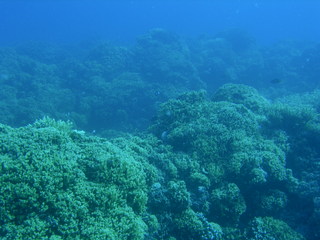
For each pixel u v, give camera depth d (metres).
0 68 26.28
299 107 12.23
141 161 7.95
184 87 25.17
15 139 5.80
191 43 40.00
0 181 4.85
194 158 9.22
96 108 22.34
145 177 7.32
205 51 34.31
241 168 9.06
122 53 29.72
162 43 31.64
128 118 22.17
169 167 8.56
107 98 22.73
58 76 27.69
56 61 35.25
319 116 11.70
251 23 110.38
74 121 20.70
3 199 4.71
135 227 5.50
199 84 26.36
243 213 9.02
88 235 4.82
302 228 8.45
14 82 24.41
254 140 10.16
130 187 6.09
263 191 9.25
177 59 27.94
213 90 27.66
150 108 22.50
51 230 4.79
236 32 38.38
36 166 5.18
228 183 8.90
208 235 7.27
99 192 5.46
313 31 87.75
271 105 12.77
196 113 11.01
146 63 28.38
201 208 8.19
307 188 9.18
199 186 8.49
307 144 10.84
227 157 9.41
